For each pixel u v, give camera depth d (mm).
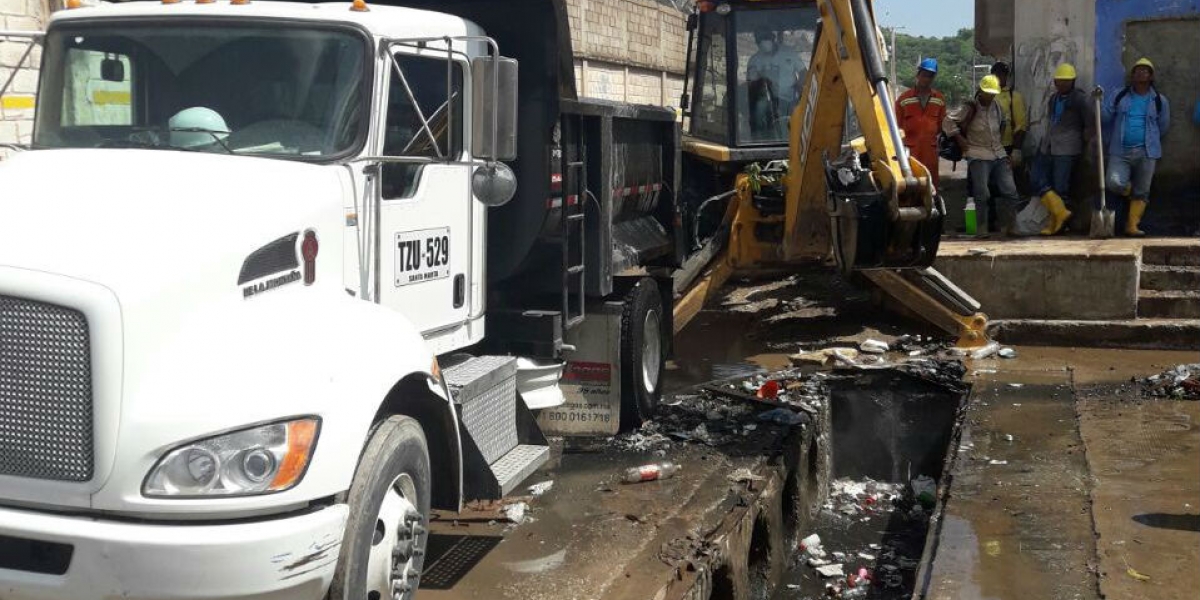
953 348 10922
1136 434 8172
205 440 3809
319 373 4109
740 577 6555
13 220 4035
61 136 5316
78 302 3736
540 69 6668
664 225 9383
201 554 3678
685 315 10656
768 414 8781
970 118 13758
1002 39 16875
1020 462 7613
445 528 6285
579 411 7953
